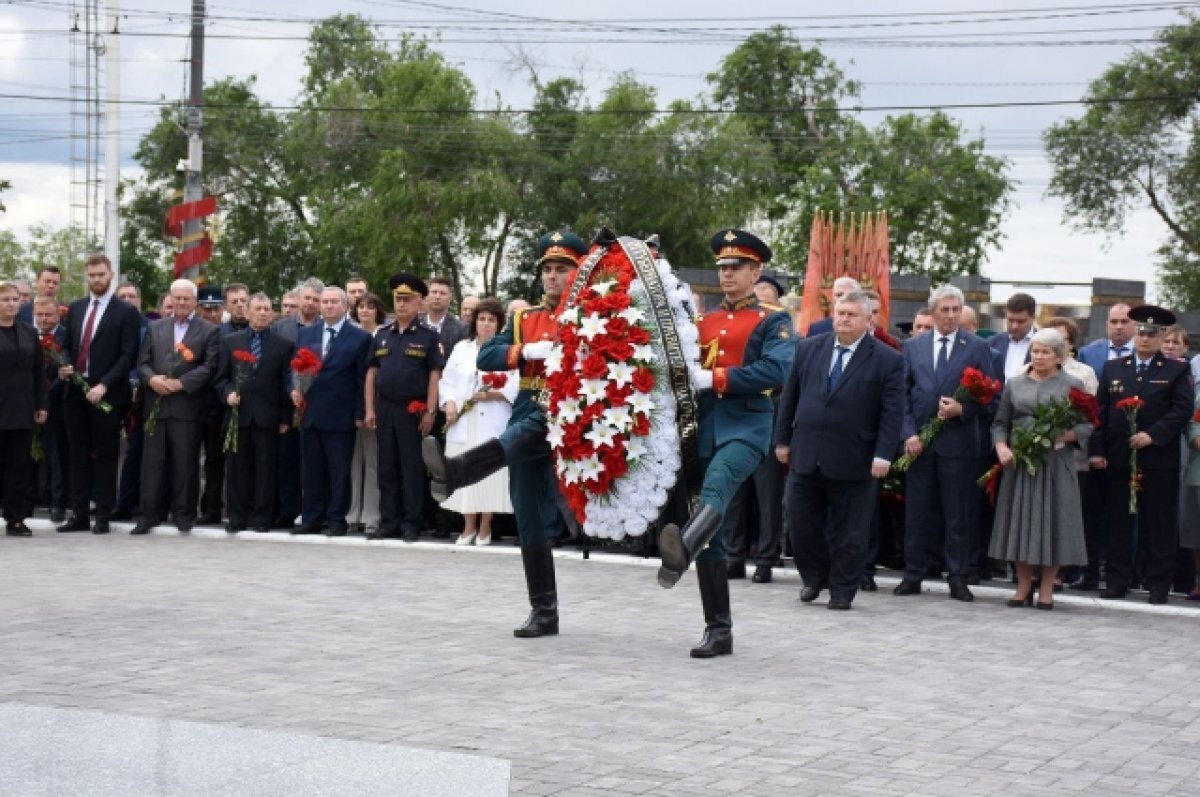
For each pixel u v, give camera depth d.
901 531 15.16
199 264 34.31
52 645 9.61
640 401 9.71
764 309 10.15
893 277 31.22
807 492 12.47
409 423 15.81
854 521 12.33
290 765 6.73
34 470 17.70
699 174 60.03
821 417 12.34
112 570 13.27
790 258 61.47
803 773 6.91
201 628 10.34
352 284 17.77
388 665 9.19
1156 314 13.62
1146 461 13.43
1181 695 9.16
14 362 15.95
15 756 6.80
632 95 60.50
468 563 14.30
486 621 10.98
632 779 6.69
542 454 10.33
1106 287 28.75
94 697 8.10
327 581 12.83
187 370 16.50
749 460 9.76
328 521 16.45
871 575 13.66
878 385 12.30
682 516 10.22
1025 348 14.91
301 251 73.38
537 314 10.60
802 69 67.75
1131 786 6.89
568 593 12.67
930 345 13.65
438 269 60.38
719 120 61.22
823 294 23.19
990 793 6.68
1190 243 55.81
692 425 9.79
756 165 59.97
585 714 7.98
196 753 6.91
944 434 13.30
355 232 59.28
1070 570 14.62
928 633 11.25
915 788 6.70
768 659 9.88
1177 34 56.47
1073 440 12.62
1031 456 12.66
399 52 77.31
